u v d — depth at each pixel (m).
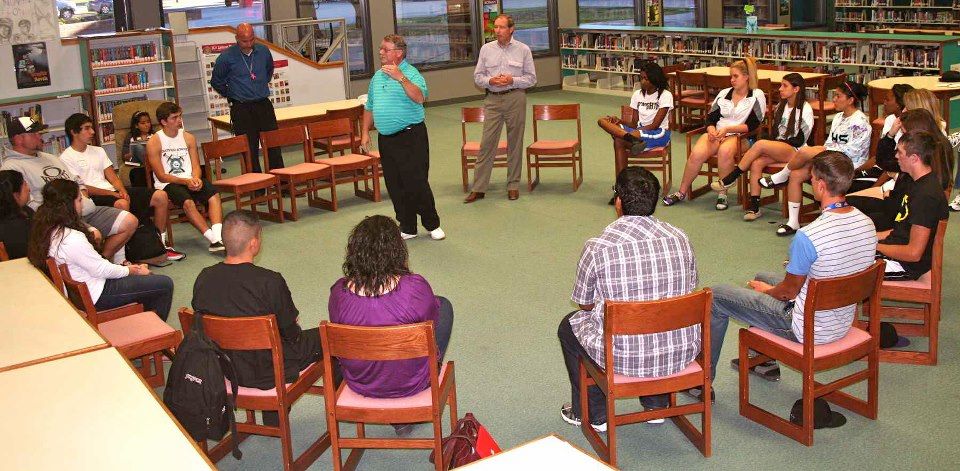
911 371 4.06
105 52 8.95
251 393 3.33
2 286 3.77
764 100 6.85
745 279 5.30
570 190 7.71
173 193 6.45
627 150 7.27
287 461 3.35
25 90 8.63
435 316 3.29
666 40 12.60
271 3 12.05
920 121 4.42
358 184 8.47
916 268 4.06
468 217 7.06
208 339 3.15
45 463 2.18
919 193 3.92
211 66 9.75
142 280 4.50
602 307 3.32
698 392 3.95
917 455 3.38
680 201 7.15
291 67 10.38
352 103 8.78
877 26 15.49
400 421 3.20
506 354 4.47
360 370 3.21
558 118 7.70
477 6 13.49
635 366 3.28
